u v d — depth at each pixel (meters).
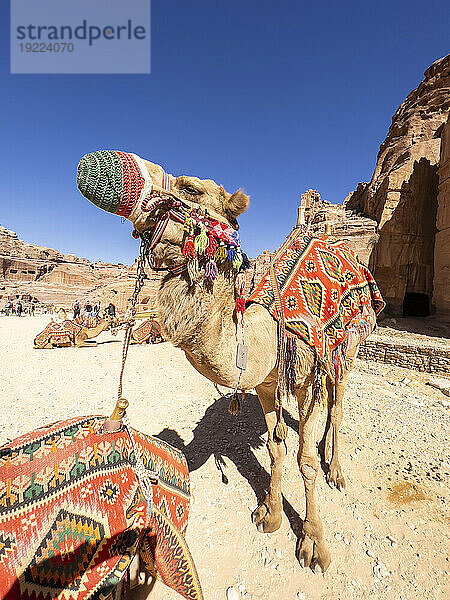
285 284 2.77
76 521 1.57
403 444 4.73
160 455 2.17
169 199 1.83
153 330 14.19
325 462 4.25
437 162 22.23
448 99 25.34
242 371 2.26
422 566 2.82
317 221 26.38
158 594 2.50
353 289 3.28
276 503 3.16
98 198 1.66
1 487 1.54
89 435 1.90
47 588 1.42
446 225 16.20
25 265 82.56
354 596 2.56
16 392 7.08
